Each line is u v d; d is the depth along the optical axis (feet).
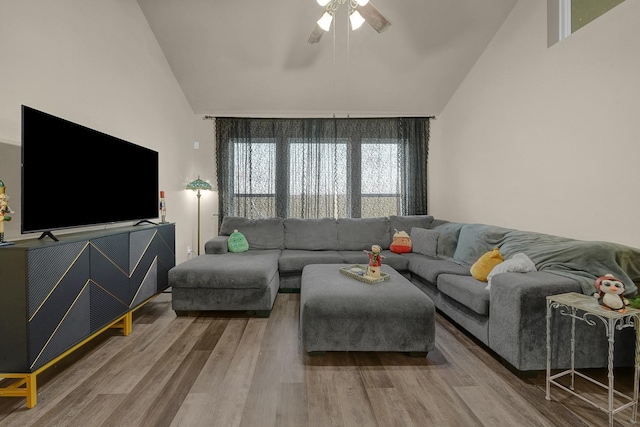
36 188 5.46
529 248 7.35
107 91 8.33
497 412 4.53
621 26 6.26
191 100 13.56
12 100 5.72
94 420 4.32
